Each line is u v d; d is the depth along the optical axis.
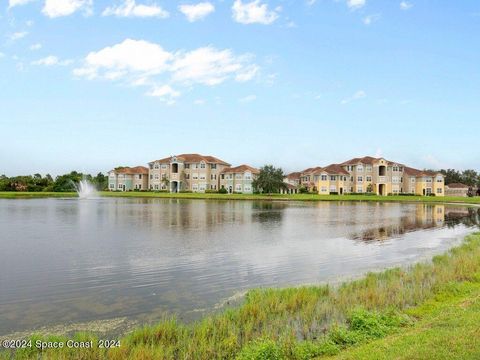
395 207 76.31
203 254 24.28
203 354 10.09
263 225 40.84
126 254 24.09
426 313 12.47
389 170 133.62
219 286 17.05
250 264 21.50
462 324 10.30
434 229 39.47
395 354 8.73
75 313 13.60
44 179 144.25
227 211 59.41
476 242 27.64
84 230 35.34
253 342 10.46
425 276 17.34
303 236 32.94
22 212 55.19
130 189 146.25
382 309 12.98
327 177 129.88
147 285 17.17
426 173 135.38
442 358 8.21
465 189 149.75
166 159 142.12
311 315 12.57
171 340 10.95
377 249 26.83
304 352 9.98
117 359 9.77
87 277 18.45
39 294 15.82
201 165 136.12
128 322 12.73
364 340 10.58
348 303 13.50
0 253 24.27
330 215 55.25
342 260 22.84
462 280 16.47
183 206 70.44
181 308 14.12
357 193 127.06
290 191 141.38
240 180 133.50
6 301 14.91
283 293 14.70
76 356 10.02
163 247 26.70
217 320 12.16
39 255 23.67
